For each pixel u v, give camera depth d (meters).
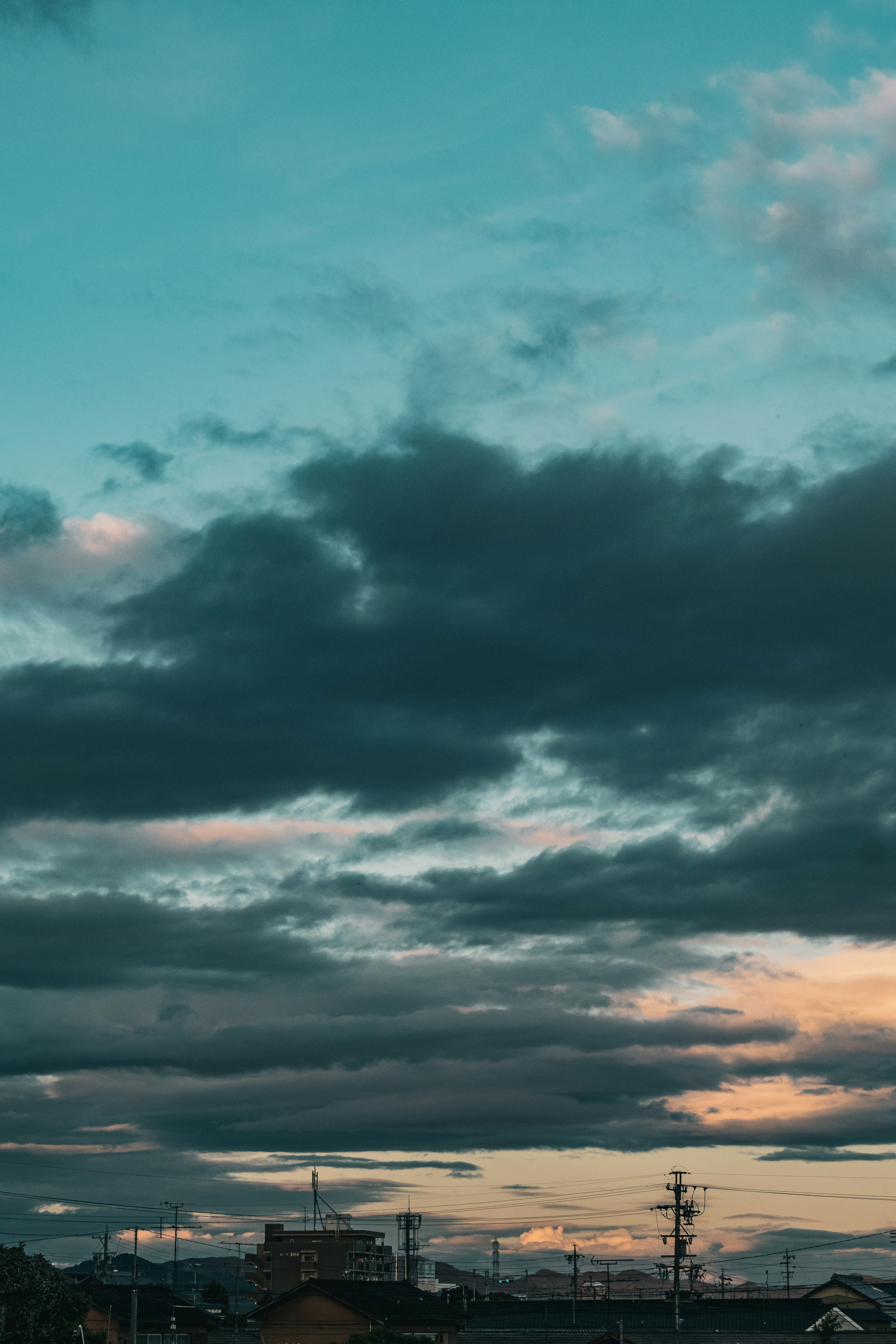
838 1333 136.38
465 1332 135.62
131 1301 108.12
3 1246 80.19
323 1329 108.12
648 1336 135.00
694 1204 117.50
